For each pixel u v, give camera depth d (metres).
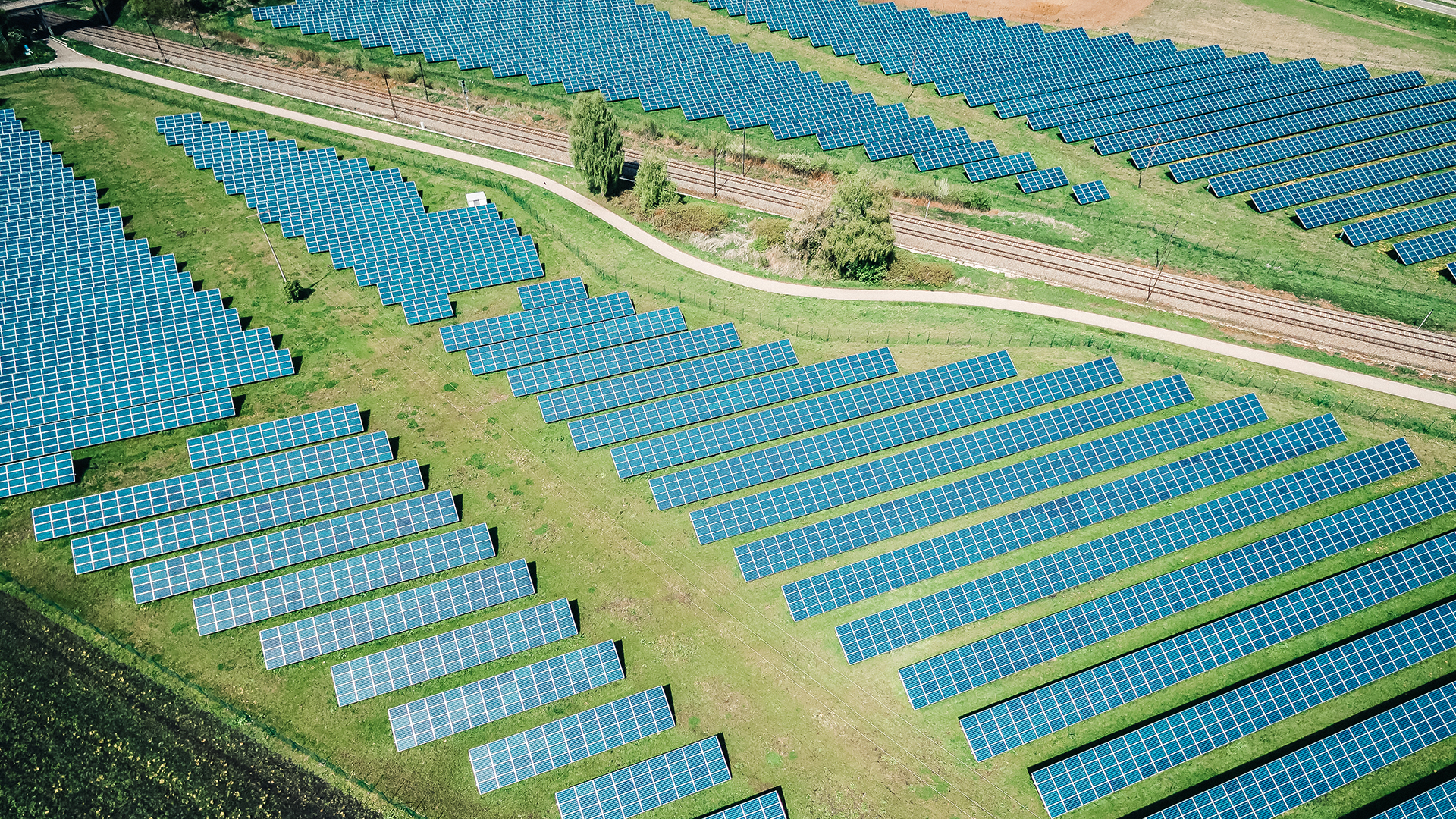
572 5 145.00
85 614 63.09
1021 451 75.56
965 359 82.12
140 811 55.31
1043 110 123.69
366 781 56.91
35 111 113.19
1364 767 57.75
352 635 62.12
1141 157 114.25
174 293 86.00
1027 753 59.25
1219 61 136.12
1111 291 93.50
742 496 72.56
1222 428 77.38
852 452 75.06
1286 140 116.75
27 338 80.50
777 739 59.47
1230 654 62.97
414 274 89.31
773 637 64.19
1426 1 148.75
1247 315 91.00
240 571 64.94
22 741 57.59
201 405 75.75
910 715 60.81
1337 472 73.50
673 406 77.44
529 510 70.56
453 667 61.19
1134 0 151.62
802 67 133.75
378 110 118.62
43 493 69.94
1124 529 70.25
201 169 103.69
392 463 72.44
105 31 131.12
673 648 63.28
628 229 98.69
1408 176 110.75
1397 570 67.06
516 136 115.31
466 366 81.44
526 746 57.44
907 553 67.75
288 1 139.12
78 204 97.00
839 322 87.56
